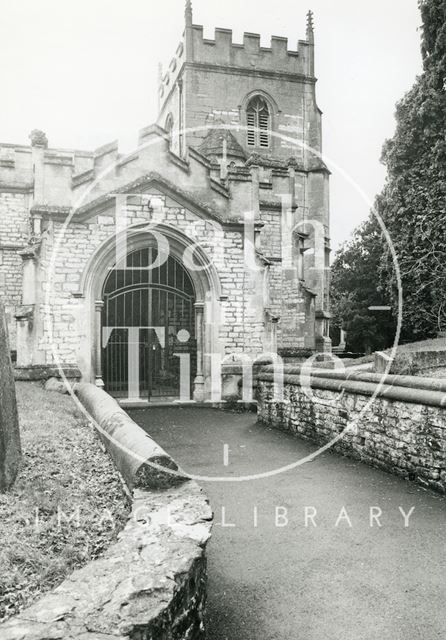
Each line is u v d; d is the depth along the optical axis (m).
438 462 6.26
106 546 3.84
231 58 29.05
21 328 13.29
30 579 3.31
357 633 3.54
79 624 2.29
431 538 4.97
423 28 22.95
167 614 2.52
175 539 3.22
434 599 3.93
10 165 18.19
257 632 3.56
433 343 15.30
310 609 3.84
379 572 4.36
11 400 5.00
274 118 29.55
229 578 4.31
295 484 6.84
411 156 22.91
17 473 5.00
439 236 21.45
